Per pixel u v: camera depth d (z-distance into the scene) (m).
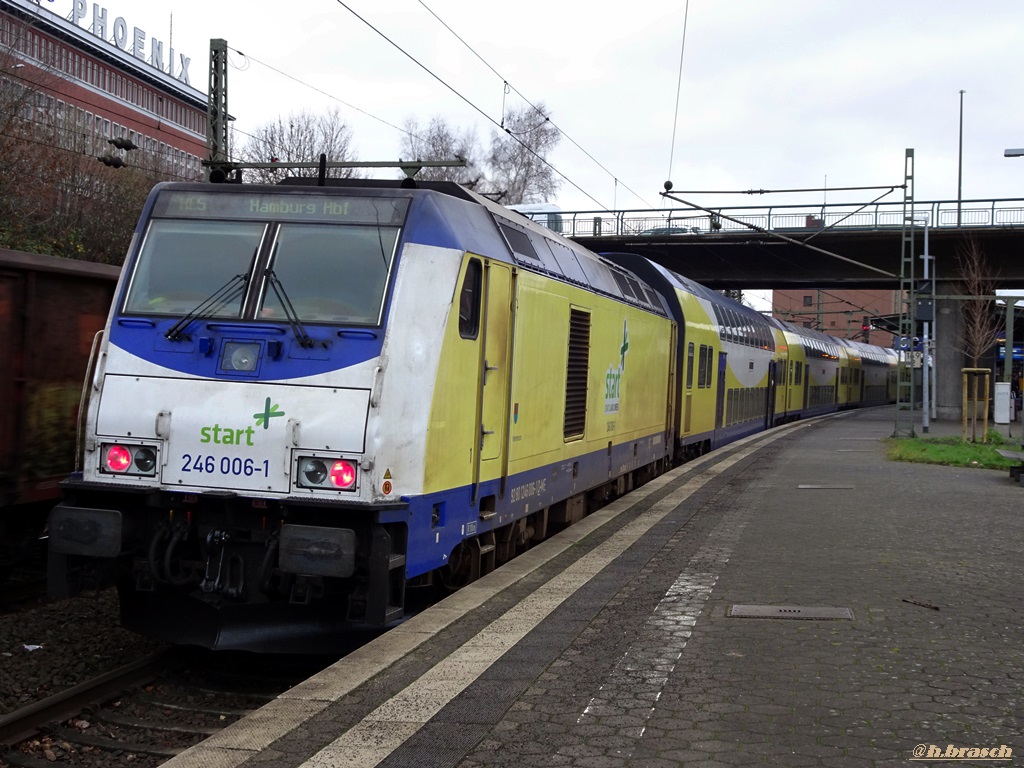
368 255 7.65
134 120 64.31
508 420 9.30
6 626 9.23
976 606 7.88
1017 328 47.72
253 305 7.57
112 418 7.40
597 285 12.62
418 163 15.34
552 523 12.51
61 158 32.53
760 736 5.11
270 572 7.10
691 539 11.14
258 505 7.12
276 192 8.05
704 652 6.62
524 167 50.62
